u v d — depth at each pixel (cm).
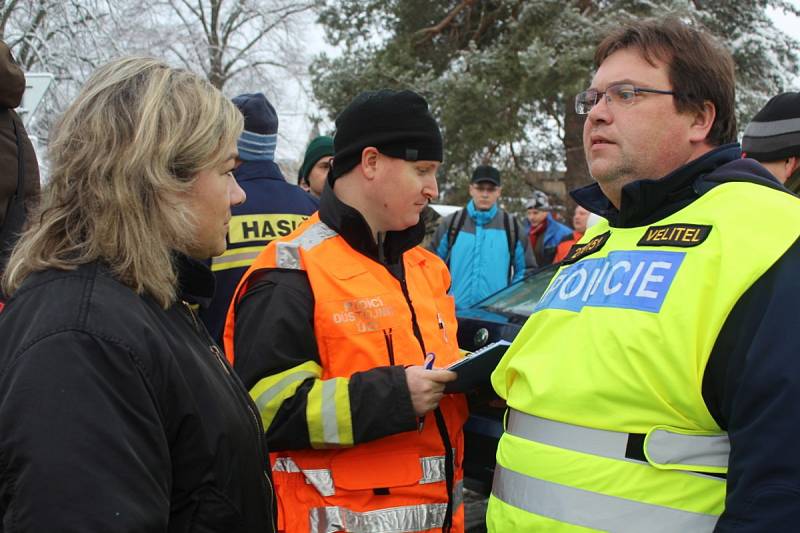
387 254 203
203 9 1619
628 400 129
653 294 132
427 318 201
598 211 168
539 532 135
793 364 110
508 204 1533
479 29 1430
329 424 172
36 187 237
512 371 158
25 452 94
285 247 189
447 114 1317
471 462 296
